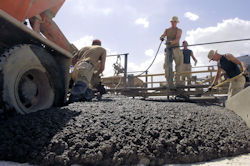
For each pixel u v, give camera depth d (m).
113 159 2.05
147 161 2.15
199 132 2.73
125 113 2.97
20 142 2.12
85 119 2.64
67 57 4.16
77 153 2.02
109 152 2.10
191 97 6.31
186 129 2.71
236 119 3.74
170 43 6.13
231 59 4.78
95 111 2.99
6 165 1.90
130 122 2.69
